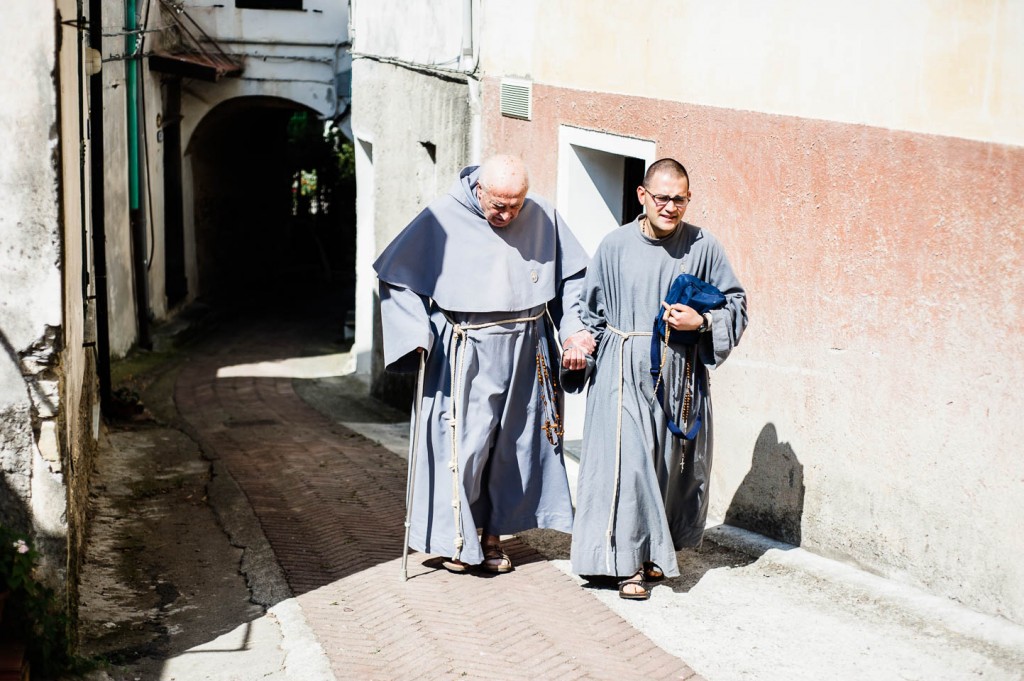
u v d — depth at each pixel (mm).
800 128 5301
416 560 5441
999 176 4320
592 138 7215
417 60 11641
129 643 4703
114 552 5902
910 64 4691
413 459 5156
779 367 5488
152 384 14188
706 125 5980
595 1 7168
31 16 3934
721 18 5828
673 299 4688
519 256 5008
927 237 4656
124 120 15727
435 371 5066
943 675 4137
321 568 5496
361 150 15070
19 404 4102
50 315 4074
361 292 15500
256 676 4340
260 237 24578
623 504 4809
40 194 4012
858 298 5020
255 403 12789
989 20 4328
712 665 4246
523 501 5191
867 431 4992
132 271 16406
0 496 4148
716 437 5957
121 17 15195
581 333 4926
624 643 4422
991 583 4445
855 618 4668
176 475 7762
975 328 4457
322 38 18844
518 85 8422
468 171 5047
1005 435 4352
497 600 4852
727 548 5473
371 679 4184
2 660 3930
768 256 5539
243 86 19078
